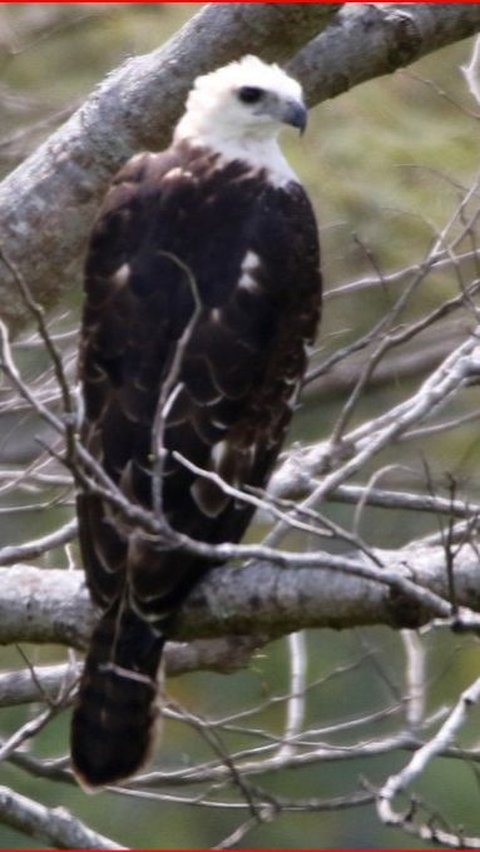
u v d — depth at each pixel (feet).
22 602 33.81
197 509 33.22
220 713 55.72
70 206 41.88
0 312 41.70
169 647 36.29
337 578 31.78
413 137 52.21
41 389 45.21
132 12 54.29
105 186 41.98
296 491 37.78
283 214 36.88
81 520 33.04
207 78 38.45
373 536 55.01
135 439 33.53
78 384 35.27
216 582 32.71
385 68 43.83
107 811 59.11
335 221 52.26
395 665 56.85
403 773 31.22
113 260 35.91
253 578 32.48
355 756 37.32
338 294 46.60
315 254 37.11
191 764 46.96
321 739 56.75
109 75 43.32
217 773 37.68
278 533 34.50
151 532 32.37
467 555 31.55
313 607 31.91
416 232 52.01
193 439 33.68
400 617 31.45
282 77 38.34
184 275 35.32
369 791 37.45
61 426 28.94
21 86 54.03
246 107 38.01
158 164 37.58
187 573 32.48
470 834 56.03
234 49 41.42
